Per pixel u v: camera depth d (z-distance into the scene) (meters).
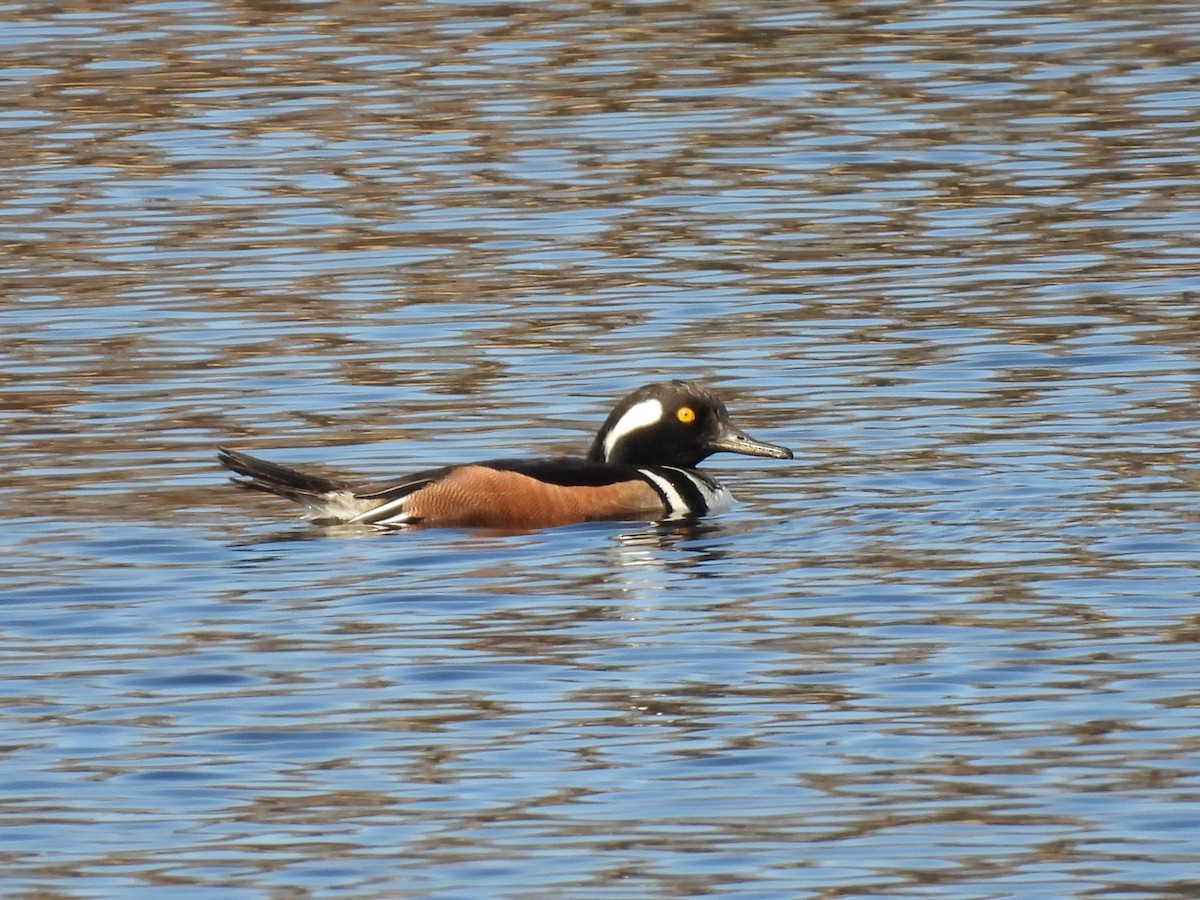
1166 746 11.59
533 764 11.59
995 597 13.98
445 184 25.81
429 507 16.14
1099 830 10.70
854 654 13.06
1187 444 17.12
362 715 12.26
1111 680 12.50
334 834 10.84
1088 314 20.83
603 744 11.83
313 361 20.16
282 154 27.05
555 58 30.84
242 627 13.75
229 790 11.35
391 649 13.31
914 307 21.28
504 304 21.78
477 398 19.12
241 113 28.62
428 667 12.98
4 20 33.25
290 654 13.24
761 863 10.45
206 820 11.02
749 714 12.19
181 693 12.62
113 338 20.92
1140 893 10.08
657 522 16.23
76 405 18.97
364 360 20.20
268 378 19.70
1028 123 27.45
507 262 23.09
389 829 10.89
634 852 10.59
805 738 11.84
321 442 18.00
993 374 19.23
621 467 16.73
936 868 10.35
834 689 12.51
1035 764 11.43
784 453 16.92
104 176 26.38
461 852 10.62
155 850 10.71
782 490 16.78
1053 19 32.31
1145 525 15.27
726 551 15.33
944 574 14.47
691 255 23.19
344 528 16.02
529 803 11.13
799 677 12.72
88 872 10.51
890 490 16.52
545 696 12.52
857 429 18.00
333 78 30.06
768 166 26.19
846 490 16.61
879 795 11.12
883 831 10.74
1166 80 28.98
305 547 15.54
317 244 23.89
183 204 25.36
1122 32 31.44
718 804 11.07
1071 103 28.19
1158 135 26.78
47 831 10.91
